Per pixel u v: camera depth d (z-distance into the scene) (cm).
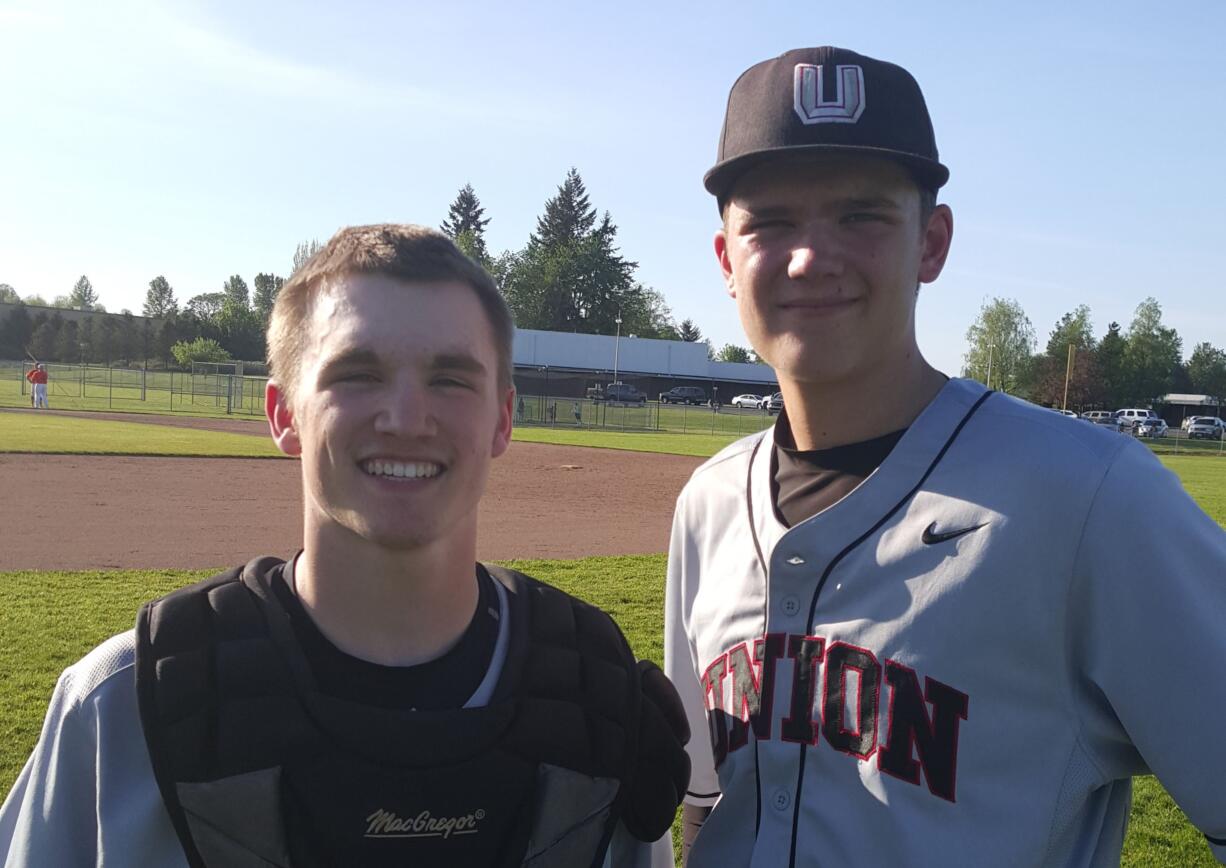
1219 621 161
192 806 144
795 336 187
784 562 188
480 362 160
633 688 174
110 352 8112
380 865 149
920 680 170
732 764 192
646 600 773
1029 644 168
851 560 182
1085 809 177
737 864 187
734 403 7331
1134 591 163
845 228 185
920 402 194
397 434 150
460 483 158
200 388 5259
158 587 774
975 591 169
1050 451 172
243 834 145
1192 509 171
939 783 167
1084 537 166
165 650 150
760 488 207
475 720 152
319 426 154
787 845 178
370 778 147
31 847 148
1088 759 172
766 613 191
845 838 172
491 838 154
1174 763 162
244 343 9300
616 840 180
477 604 169
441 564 158
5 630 629
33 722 466
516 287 9919
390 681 156
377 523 150
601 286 9731
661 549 1088
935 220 204
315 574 157
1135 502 165
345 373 155
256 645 152
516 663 163
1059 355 7669
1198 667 159
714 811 196
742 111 191
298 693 150
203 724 146
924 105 191
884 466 184
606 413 4612
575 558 998
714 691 200
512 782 154
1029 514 169
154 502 1284
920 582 174
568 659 168
